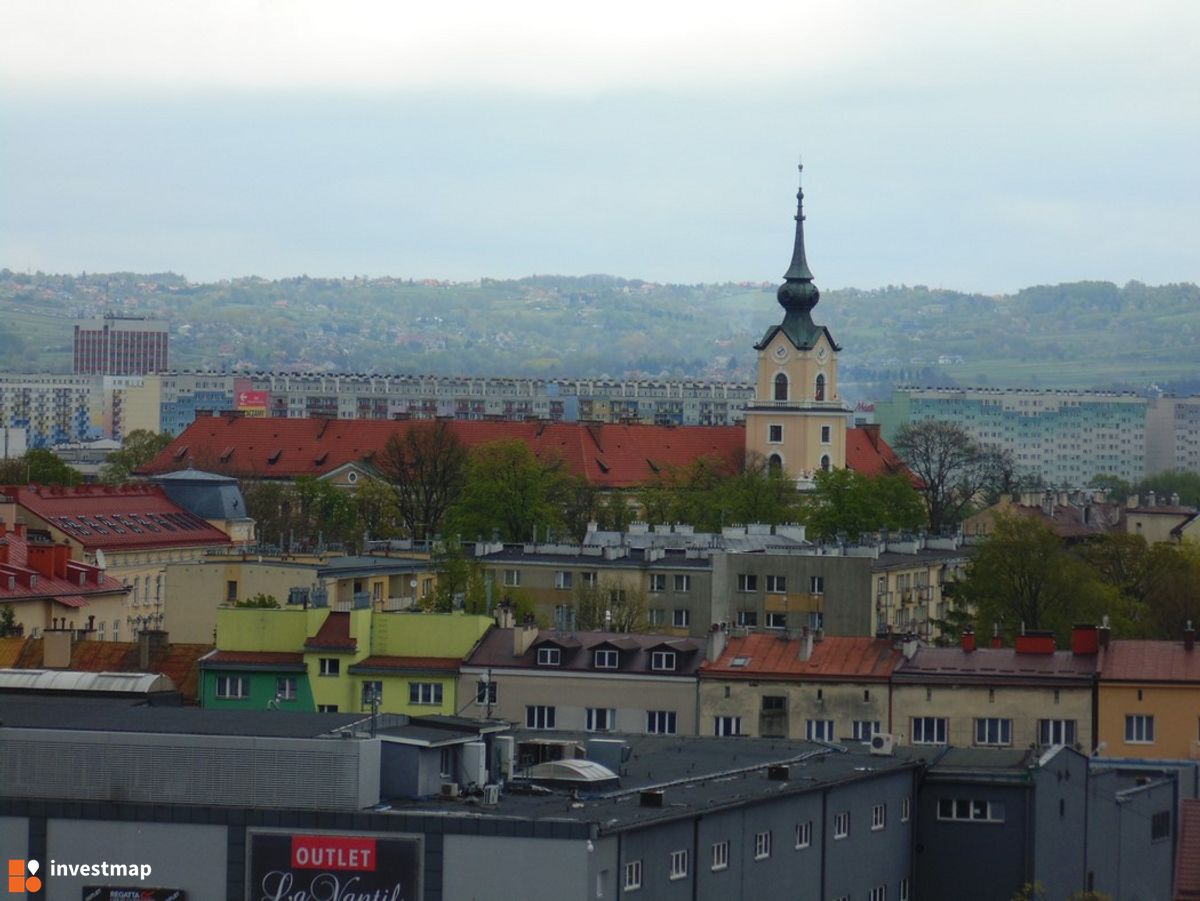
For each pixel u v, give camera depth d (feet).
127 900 542.16
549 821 531.50
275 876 538.88
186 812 541.34
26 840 546.26
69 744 554.46
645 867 556.51
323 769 546.67
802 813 629.10
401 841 534.78
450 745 580.71
